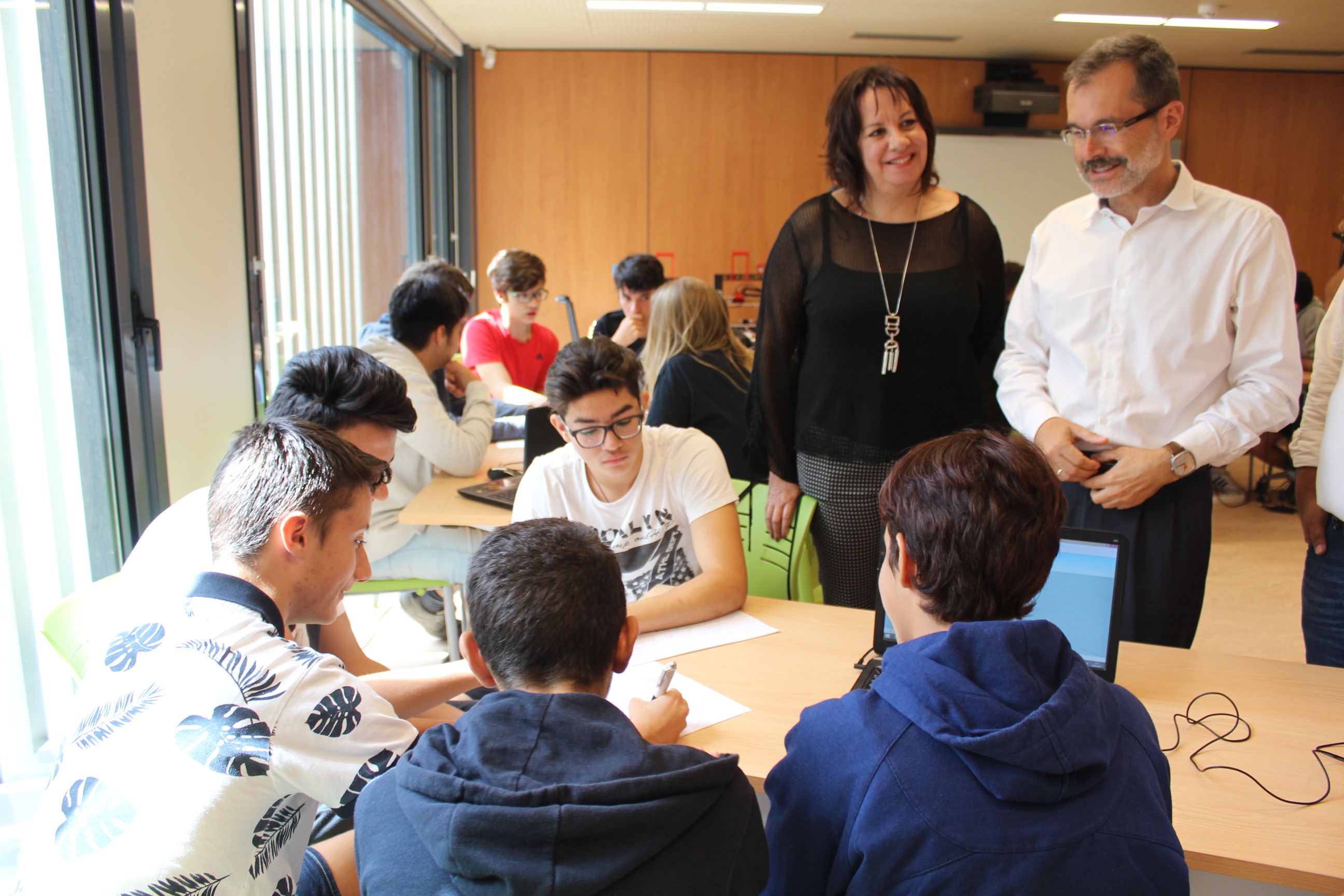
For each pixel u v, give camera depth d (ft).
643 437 5.82
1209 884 3.84
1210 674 4.56
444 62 20.29
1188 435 5.30
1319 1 17.88
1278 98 23.72
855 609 5.60
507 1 17.87
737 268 23.09
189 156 8.39
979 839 2.42
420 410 8.46
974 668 2.60
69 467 6.73
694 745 3.91
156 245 7.82
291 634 3.76
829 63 22.47
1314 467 5.89
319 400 4.79
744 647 4.88
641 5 18.22
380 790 2.60
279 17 11.42
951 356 6.42
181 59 8.22
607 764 2.42
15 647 6.25
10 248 6.15
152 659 2.88
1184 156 23.89
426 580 8.52
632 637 3.10
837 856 2.67
